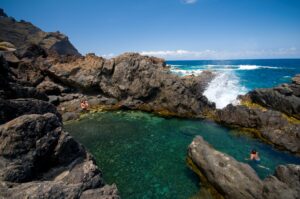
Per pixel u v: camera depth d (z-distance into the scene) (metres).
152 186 13.18
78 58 37.84
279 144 18.80
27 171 8.03
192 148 15.66
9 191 6.71
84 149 10.95
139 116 27.59
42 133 9.08
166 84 29.22
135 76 31.69
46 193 6.86
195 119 26.48
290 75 64.81
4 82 13.44
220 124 24.62
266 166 15.48
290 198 10.08
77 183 8.38
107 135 21.23
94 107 30.45
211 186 13.11
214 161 13.54
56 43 103.62
